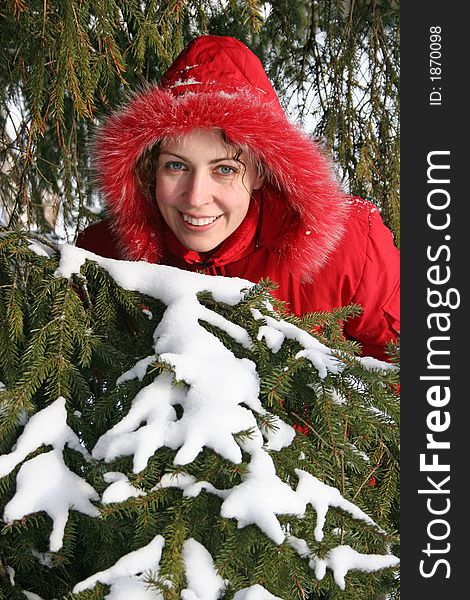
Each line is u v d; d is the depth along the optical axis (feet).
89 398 3.48
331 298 5.14
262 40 7.41
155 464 3.03
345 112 7.06
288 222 4.97
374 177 7.02
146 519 2.96
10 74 5.71
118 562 2.84
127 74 6.21
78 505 3.03
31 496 2.98
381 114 7.01
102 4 4.88
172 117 4.37
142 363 3.29
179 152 4.53
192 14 6.47
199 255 5.12
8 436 3.20
